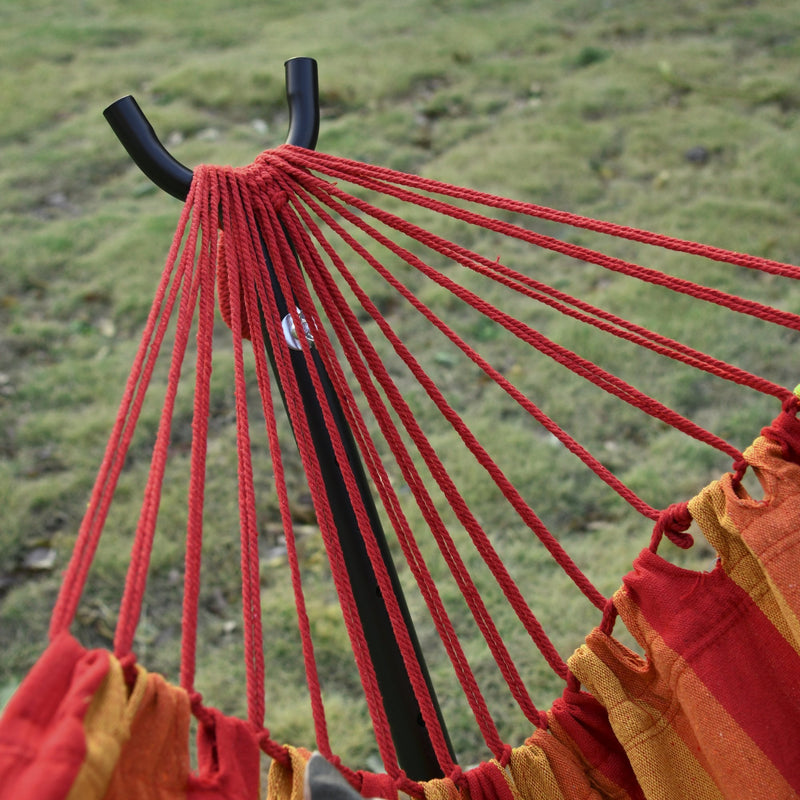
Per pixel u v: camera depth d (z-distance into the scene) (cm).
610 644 88
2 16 604
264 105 471
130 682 65
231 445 274
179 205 398
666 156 403
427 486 257
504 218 369
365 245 353
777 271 93
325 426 106
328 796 69
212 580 236
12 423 285
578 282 333
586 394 283
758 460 85
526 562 237
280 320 99
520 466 260
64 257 359
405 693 106
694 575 86
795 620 79
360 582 106
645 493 249
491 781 84
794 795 79
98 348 315
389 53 516
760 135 411
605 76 477
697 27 527
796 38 503
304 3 610
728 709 82
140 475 265
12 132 455
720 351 291
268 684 211
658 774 84
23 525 248
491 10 580
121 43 558
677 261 333
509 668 91
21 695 59
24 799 54
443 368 299
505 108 459
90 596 230
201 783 66
